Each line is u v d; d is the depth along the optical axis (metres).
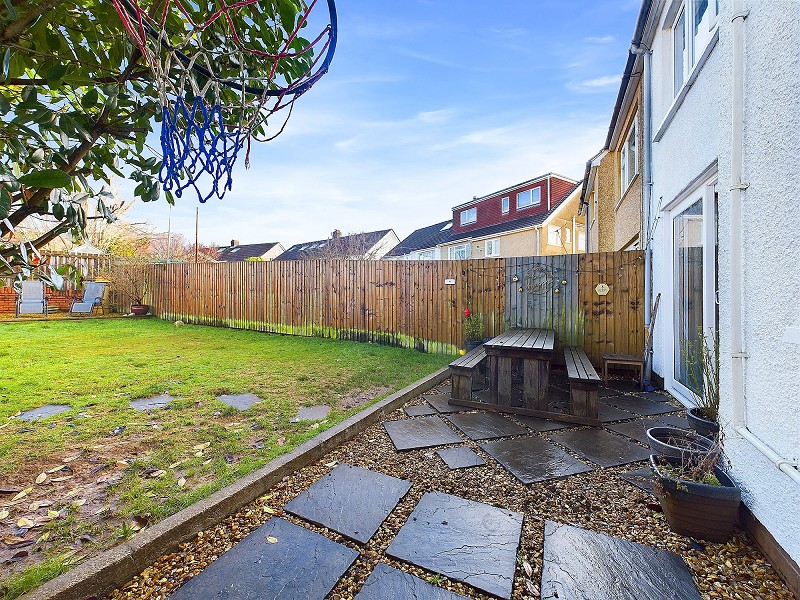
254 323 9.54
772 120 1.82
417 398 4.34
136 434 2.97
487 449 3.00
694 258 3.93
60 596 1.40
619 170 8.56
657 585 1.63
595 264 5.82
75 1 1.27
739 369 2.06
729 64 2.24
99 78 1.38
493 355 3.96
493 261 6.54
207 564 1.71
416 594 1.57
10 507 2.02
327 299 8.38
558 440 3.19
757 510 1.87
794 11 1.67
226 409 3.55
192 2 1.57
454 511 2.16
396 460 2.79
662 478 1.99
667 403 4.20
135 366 5.32
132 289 12.08
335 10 1.74
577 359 4.50
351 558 1.76
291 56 1.70
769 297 1.83
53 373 4.83
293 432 3.05
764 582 1.66
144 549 1.67
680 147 4.07
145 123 1.44
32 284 11.25
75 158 1.27
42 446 2.74
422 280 7.16
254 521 2.03
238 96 1.82
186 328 9.76
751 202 2.00
